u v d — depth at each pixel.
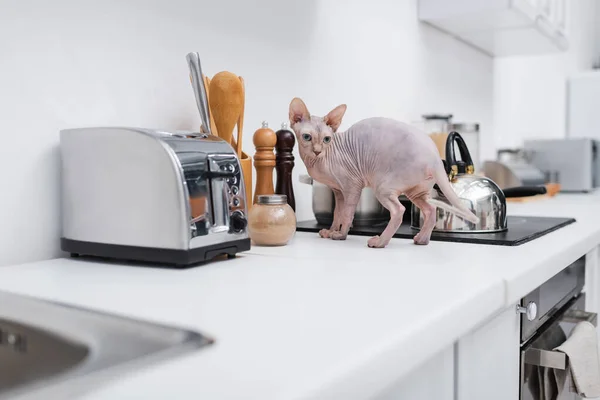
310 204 1.46
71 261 0.82
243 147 1.24
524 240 1.00
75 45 0.90
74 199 0.82
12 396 0.35
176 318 0.51
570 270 1.09
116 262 0.81
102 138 0.78
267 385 0.35
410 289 0.62
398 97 1.89
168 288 0.64
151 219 0.75
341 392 0.38
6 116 0.81
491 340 0.74
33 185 0.84
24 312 0.56
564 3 2.54
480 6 1.87
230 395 0.34
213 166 0.79
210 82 1.00
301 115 1.01
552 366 0.89
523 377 0.85
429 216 0.97
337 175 1.01
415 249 0.93
